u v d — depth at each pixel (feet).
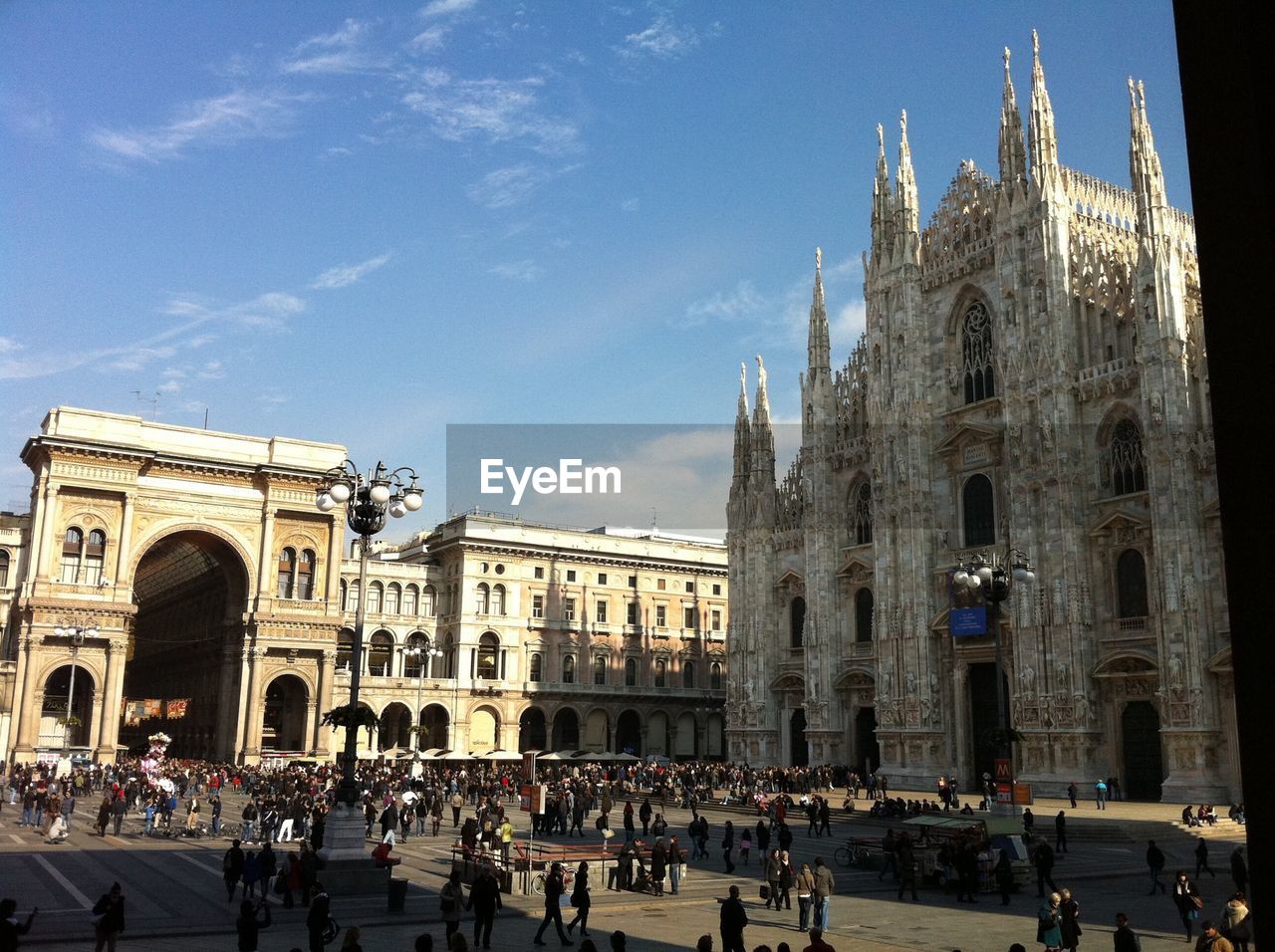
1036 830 168.35
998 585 134.62
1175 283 211.82
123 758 335.26
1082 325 236.22
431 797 208.03
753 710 312.29
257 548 338.34
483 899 86.22
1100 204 258.57
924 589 258.98
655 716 415.44
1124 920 67.92
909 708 256.93
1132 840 165.07
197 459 328.08
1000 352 247.09
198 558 375.04
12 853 143.74
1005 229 249.34
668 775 266.98
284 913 100.89
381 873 113.29
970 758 246.47
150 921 95.61
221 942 86.69
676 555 424.87
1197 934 92.84
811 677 291.38
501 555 394.11
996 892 120.57
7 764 286.87
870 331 286.46
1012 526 235.40
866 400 294.66
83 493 314.55
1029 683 227.40
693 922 100.58
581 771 311.27
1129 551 218.79
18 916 96.73
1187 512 202.49
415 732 344.69
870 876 134.92
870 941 90.27
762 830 145.89
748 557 322.55
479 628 385.09
